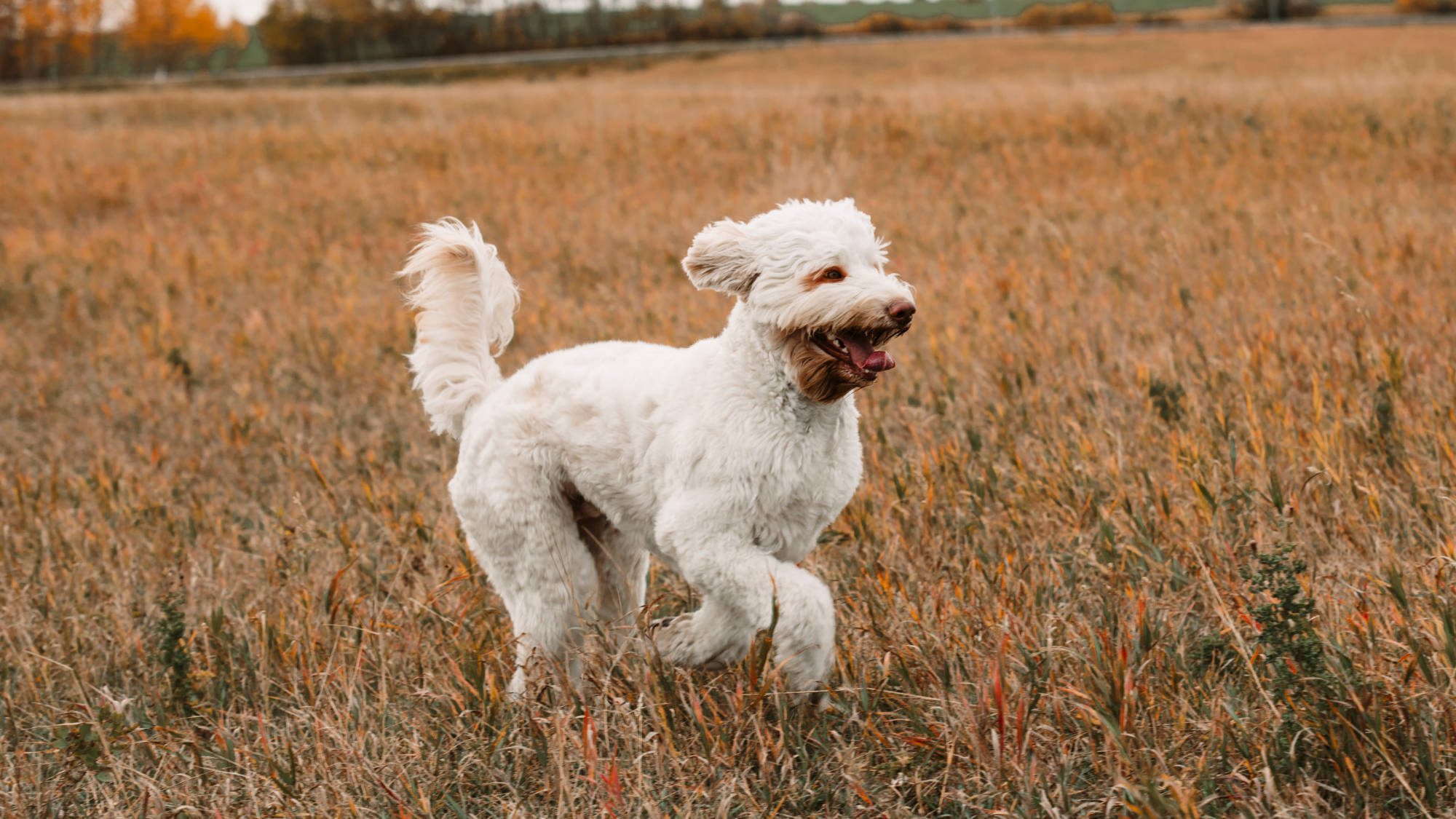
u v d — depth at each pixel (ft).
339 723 11.82
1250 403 16.60
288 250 38.32
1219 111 52.95
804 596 10.96
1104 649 11.50
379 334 27.84
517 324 27.35
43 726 12.89
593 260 33.99
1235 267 26.45
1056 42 144.66
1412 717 10.40
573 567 13.02
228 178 53.36
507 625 14.26
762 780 10.96
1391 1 185.68
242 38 278.67
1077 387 19.79
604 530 13.87
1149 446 17.07
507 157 54.75
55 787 11.71
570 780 11.09
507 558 13.14
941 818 10.61
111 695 13.42
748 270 11.73
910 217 36.47
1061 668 11.94
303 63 242.17
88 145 64.69
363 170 53.26
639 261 33.71
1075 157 45.47
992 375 20.61
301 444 21.29
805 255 11.39
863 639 12.84
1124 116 53.11
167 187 50.90
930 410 19.90
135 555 16.70
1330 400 17.67
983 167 44.86
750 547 11.58
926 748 11.07
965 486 16.28
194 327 30.17
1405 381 18.03
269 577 15.58
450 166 52.85
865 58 142.10
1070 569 13.83
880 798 10.74
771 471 11.39
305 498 18.85
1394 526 13.91
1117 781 9.84
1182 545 13.93
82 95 117.50
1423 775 9.84
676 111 68.80
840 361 11.16
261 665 13.28
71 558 16.78
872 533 14.94
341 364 25.67
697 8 235.61
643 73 146.10
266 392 24.99
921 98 66.23
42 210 47.03
